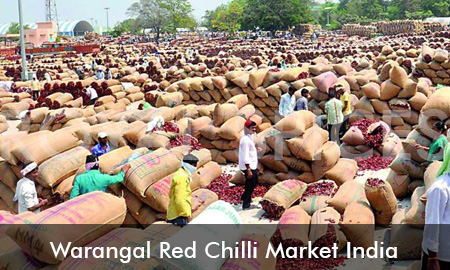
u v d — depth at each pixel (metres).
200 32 124.44
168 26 113.69
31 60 45.09
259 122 12.62
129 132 9.87
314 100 13.94
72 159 8.18
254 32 95.38
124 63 39.25
